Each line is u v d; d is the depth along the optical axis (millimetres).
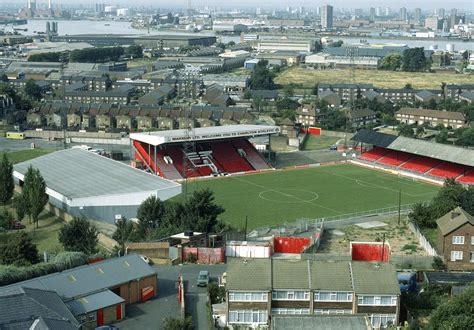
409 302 110125
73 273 109250
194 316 106500
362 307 102188
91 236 144125
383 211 192125
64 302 101188
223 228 159375
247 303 102688
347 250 153000
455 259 136500
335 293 102750
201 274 122125
